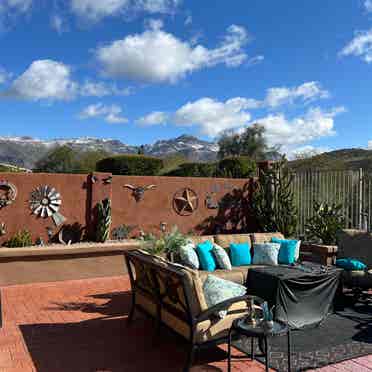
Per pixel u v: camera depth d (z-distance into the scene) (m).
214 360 4.40
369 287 6.31
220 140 33.09
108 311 6.10
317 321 5.52
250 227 11.16
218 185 10.71
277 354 4.54
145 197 9.75
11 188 8.34
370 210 8.72
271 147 31.95
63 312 6.04
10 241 8.20
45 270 8.06
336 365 4.25
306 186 10.29
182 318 4.12
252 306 4.06
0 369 4.14
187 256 6.69
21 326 5.41
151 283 4.75
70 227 8.95
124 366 4.25
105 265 8.64
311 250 7.73
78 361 4.36
